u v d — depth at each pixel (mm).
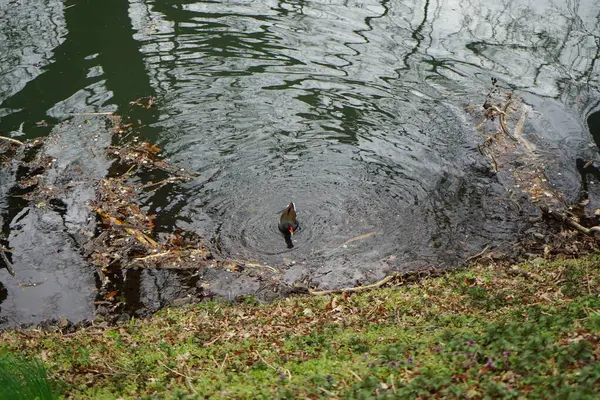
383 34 18125
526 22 18531
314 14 19312
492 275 9734
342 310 9055
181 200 12336
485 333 6574
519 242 11133
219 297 10086
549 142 13828
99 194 12492
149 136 14234
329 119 14750
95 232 11555
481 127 14359
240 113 14984
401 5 19734
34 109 15156
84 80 16234
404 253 11023
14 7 19844
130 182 12844
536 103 15094
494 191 12477
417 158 13453
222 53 17344
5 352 7996
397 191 12523
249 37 18078
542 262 10211
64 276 10594
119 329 9016
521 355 5648
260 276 10570
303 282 10406
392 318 8422
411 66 16625
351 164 13305
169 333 8547
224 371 6852
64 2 20141
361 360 6578
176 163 13398
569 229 11391
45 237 11445
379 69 16562
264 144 13953
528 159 13320
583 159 13281
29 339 8742
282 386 5953
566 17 18734
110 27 18703
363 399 5285
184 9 19656
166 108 15172
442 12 19281
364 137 14141
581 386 4867
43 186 12703
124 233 11547
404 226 11672
